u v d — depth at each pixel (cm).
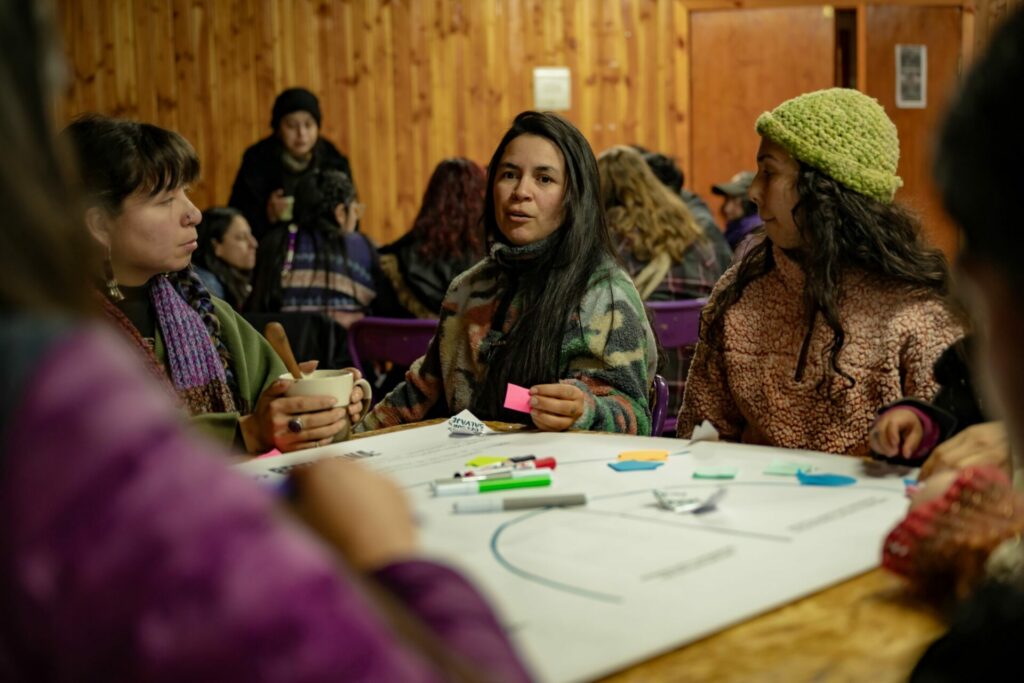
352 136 609
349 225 400
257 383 200
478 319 191
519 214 182
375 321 291
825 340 167
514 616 76
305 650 34
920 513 82
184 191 178
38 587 33
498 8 606
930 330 159
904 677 66
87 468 34
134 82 593
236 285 432
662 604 77
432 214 351
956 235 50
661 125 617
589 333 176
